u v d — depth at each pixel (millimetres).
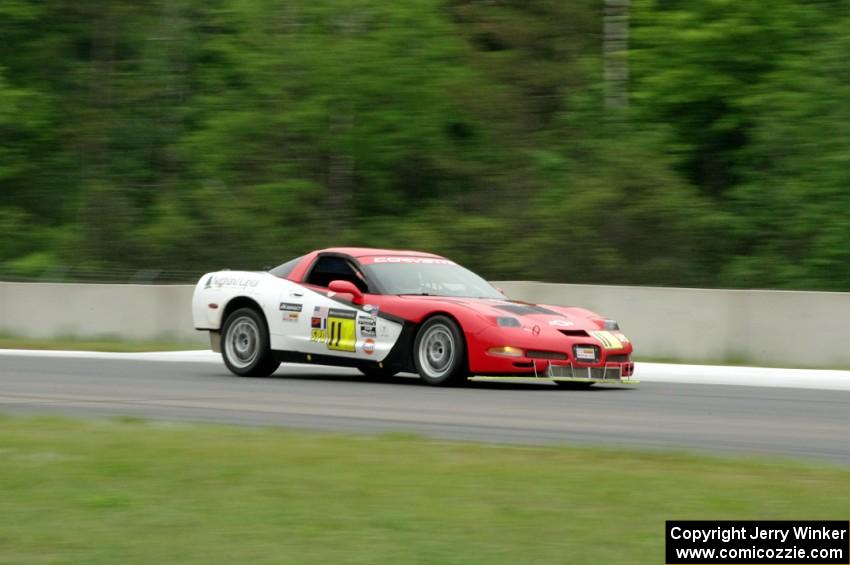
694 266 53938
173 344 48062
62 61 83375
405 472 15828
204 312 34156
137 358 40656
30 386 29766
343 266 32375
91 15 82625
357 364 31109
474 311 29438
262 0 68188
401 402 26156
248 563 10992
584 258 53719
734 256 55219
